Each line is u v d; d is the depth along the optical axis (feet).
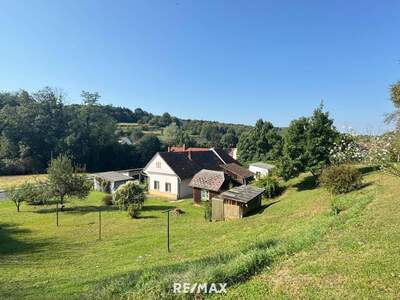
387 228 33.14
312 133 88.07
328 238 33.78
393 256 25.62
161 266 41.09
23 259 54.90
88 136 239.50
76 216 93.25
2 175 197.06
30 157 210.79
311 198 74.13
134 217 88.84
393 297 19.89
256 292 23.76
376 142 46.21
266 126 220.23
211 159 150.51
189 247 54.90
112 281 32.99
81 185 105.60
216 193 103.91
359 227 35.40
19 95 244.63
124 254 55.16
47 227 80.43
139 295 26.27
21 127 215.72
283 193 94.58
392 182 61.72
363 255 26.96
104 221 85.87
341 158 70.28
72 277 42.96
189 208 102.53
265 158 214.69
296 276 25.23
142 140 262.26
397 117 38.99
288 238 39.17
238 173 130.62
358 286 21.86
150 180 134.21
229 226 67.77
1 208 106.63
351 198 56.65
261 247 38.24
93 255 56.08
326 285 22.80
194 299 24.30
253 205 82.02
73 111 246.06
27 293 36.47
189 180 128.88
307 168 87.51
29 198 102.22
